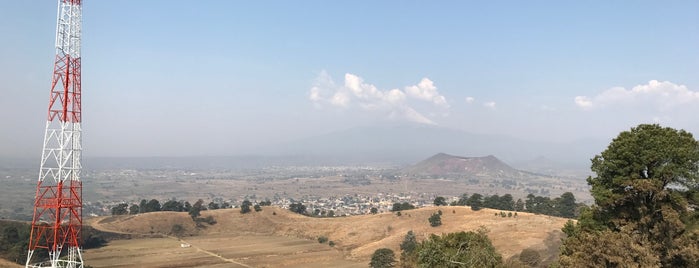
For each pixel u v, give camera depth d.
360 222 152.38
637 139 32.34
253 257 118.06
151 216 161.88
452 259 35.62
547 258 52.16
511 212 131.62
